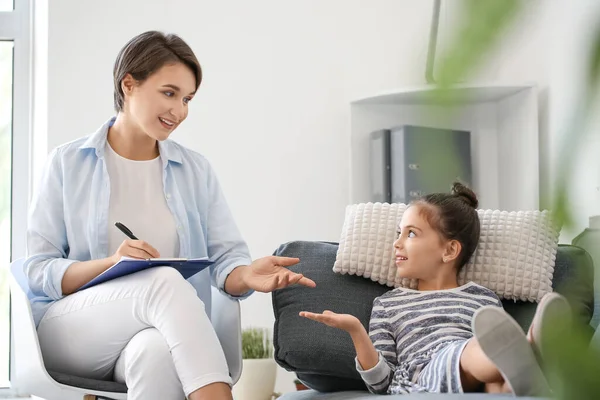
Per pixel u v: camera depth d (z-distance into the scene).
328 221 2.82
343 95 2.84
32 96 2.90
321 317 1.45
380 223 1.76
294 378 2.77
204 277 1.81
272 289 1.63
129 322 1.53
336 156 2.83
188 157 1.87
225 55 2.79
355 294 1.73
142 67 1.70
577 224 0.16
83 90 2.68
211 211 1.88
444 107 0.19
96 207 1.72
